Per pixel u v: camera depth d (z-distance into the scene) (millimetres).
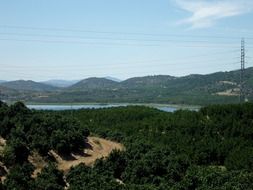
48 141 115500
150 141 169375
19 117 118062
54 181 87375
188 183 114125
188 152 167250
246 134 182500
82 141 126125
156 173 120750
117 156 117812
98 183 93750
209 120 195750
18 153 97625
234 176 125688
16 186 80188
